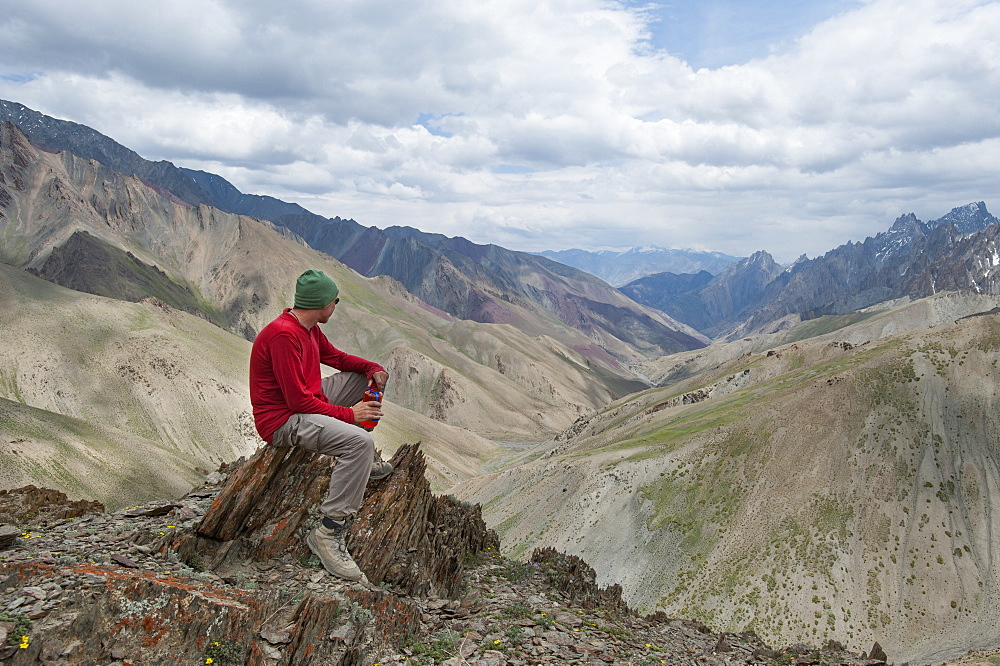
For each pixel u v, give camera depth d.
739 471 103.12
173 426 167.12
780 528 91.50
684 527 96.00
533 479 126.62
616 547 96.38
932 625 74.81
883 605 77.88
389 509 9.75
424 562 10.55
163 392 174.00
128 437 112.75
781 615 78.38
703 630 16.78
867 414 107.50
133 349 183.75
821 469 99.25
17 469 86.50
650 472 108.31
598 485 109.56
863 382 113.81
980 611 75.06
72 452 97.38
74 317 188.38
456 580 11.59
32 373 163.88
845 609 77.94
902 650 71.88
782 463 102.88
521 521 112.00
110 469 99.50
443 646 8.27
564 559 16.97
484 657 8.25
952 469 96.12
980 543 84.25
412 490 10.58
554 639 9.82
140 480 101.81
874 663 15.02
